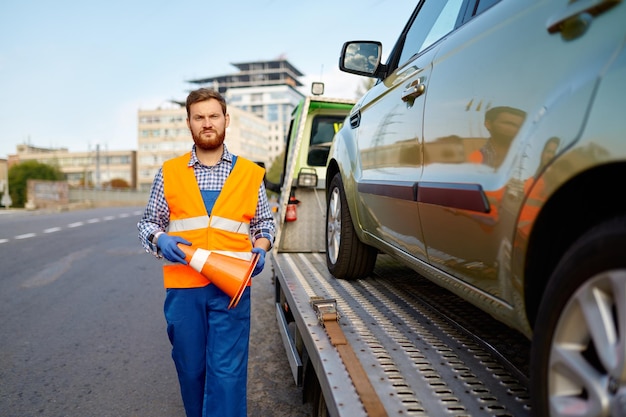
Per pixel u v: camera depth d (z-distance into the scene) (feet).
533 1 4.78
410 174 7.04
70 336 15.57
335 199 11.61
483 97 5.20
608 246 3.34
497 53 5.11
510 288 4.75
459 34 6.34
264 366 13.04
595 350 3.70
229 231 7.46
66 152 422.82
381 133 8.51
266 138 458.09
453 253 5.94
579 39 3.93
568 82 3.93
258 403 10.94
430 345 6.84
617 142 3.28
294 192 16.07
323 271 12.01
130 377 12.47
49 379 12.32
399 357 6.42
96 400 11.19
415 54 8.47
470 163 5.36
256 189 7.79
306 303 8.93
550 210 4.08
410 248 7.52
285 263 13.12
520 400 5.34
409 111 7.25
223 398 7.42
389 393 5.46
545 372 3.99
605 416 3.38
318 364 6.53
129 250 34.17
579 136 3.64
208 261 6.88
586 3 3.87
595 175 3.64
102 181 415.85
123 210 98.22
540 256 4.37
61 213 86.58
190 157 7.66
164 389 11.77
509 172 4.55
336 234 11.39
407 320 7.93
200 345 7.62
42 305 19.30
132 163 411.13
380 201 8.23
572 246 3.78
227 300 7.47
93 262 29.19
